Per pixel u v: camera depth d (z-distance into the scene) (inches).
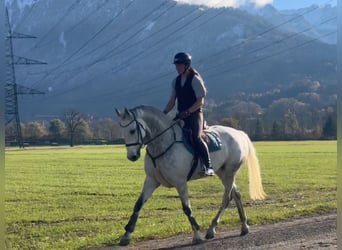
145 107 370.6
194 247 366.0
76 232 441.4
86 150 2763.3
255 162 444.1
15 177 1104.8
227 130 427.8
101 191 804.6
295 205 583.2
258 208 563.5
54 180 1018.1
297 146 2586.1
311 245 361.4
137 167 1400.1
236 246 366.3
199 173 387.5
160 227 434.3
